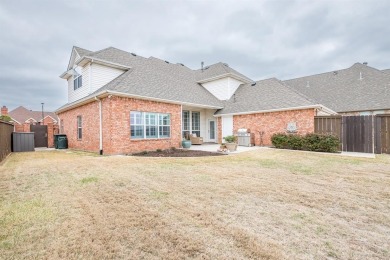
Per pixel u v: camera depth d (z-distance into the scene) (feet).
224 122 58.44
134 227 9.41
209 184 16.53
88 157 32.19
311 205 12.10
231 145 38.50
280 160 28.37
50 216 10.59
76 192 14.58
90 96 37.86
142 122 39.81
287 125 44.98
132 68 48.93
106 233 8.87
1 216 10.61
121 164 25.58
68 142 52.60
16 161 29.01
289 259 7.13
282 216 10.62
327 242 8.22
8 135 38.29
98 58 43.47
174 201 12.73
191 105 50.01
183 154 35.22
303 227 9.47
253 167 23.54
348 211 11.30
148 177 18.93
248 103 54.75
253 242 8.17
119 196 13.66
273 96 51.85
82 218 10.34
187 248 7.76
